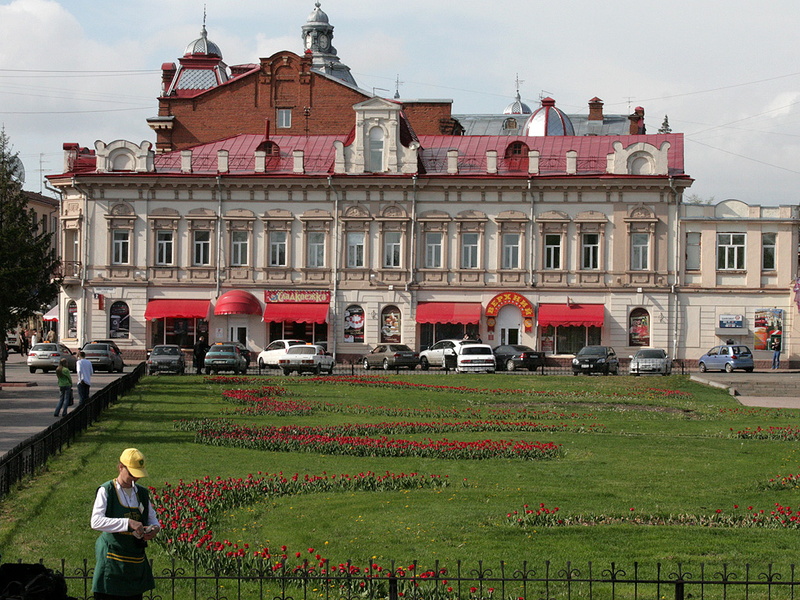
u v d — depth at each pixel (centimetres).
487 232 7356
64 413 3634
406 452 2741
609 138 7781
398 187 7356
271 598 1415
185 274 7431
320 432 3144
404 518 1883
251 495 2081
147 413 3644
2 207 4859
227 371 6500
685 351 7269
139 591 1221
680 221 7250
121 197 7438
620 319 7288
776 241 7238
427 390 4903
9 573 1073
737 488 2217
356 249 7425
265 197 7419
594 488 2206
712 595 1445
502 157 7588
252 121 8625
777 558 1625
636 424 3503
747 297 7238
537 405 4244
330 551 1650
